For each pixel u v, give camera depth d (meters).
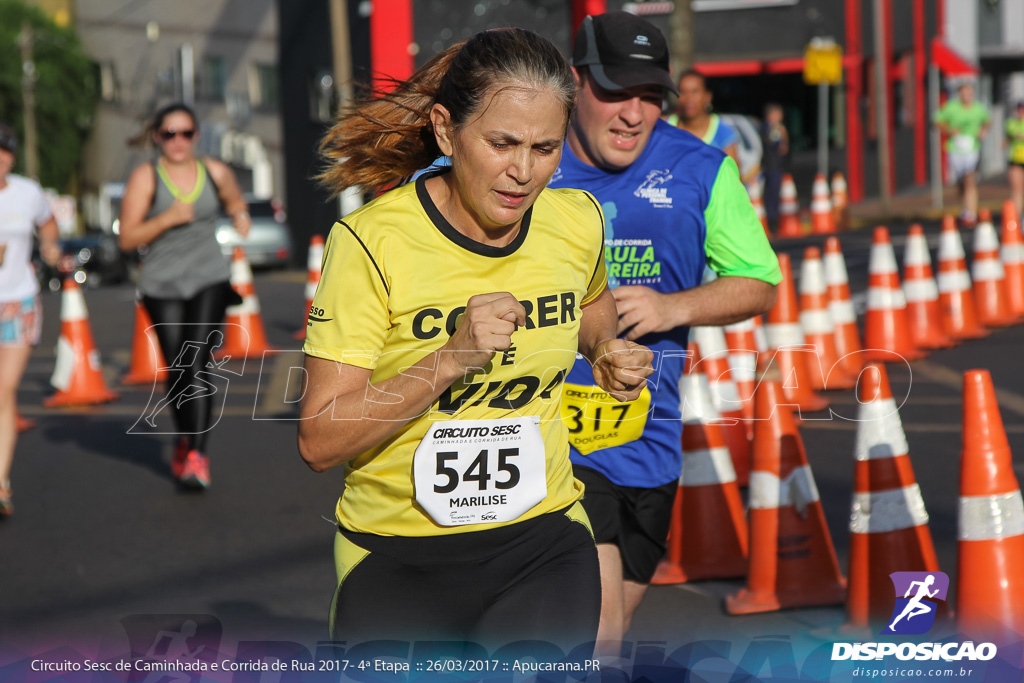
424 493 6.80
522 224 6.80
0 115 140.62
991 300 28.56
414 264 6.57
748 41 72.75
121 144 138.75
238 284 29.39
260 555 13.86
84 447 20.12
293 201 70.00
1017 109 49.91
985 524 9.59
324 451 6.59
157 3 123.12
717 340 16.41
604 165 9.56
